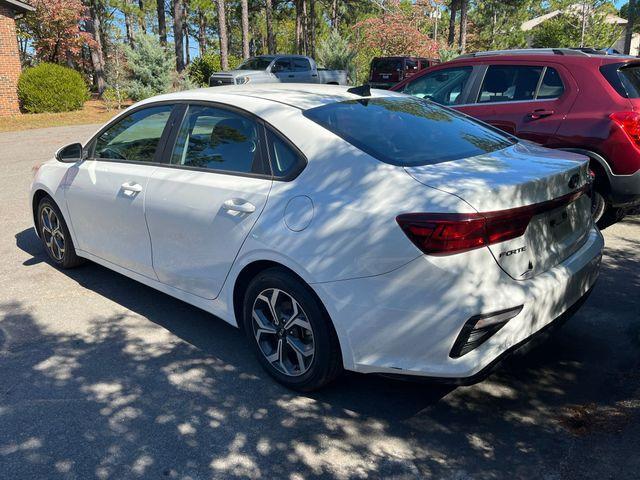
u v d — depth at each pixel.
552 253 3.02
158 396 3.32
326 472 2.70
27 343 3.94
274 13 48.22
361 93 3.96
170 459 2.80
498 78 6.22
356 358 2.93
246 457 2.81
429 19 35.91
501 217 2.67
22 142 14.98
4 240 6.23
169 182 3.82
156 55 24.05
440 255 2.63
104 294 4.76
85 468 2.74
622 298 4.37
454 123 3.81
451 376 2.71
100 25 40.12
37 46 31.42
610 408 3.09
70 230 4.90
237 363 3.69
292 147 3.27
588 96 5.50
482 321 2.62
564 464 2.70
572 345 3.75
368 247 2.78
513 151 3.47
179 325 4.21
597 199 5.56
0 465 2.76
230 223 3.39
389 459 2.78
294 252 3.02
